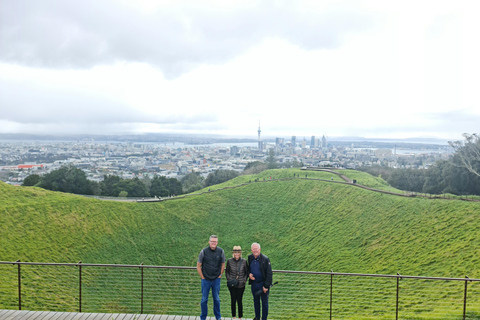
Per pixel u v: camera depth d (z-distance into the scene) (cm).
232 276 1140
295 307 2755
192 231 5372
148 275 3609
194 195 6662
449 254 2927
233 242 5172
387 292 2556
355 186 5619
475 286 2239
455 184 6950
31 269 3228
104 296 3144
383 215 4316
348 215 4791
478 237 2988
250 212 5969
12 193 4822
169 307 2988
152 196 9031
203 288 1139
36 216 4384
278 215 5691
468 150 6819
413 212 4041
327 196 5669
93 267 3622
